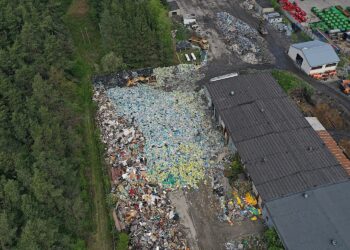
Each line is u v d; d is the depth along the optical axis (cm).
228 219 5659
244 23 9894
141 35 7969
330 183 5662
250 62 8688
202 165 6366
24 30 6906
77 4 10756
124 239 5269
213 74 8331
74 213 5203
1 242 4597
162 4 9900
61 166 5322
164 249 5306
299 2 10931
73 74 8250
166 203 5862
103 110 7381
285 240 5028
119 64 8106
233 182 6075
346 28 9694
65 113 6469
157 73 8269
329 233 5097
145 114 7244
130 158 6462
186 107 7431
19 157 5375
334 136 7019
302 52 8319
